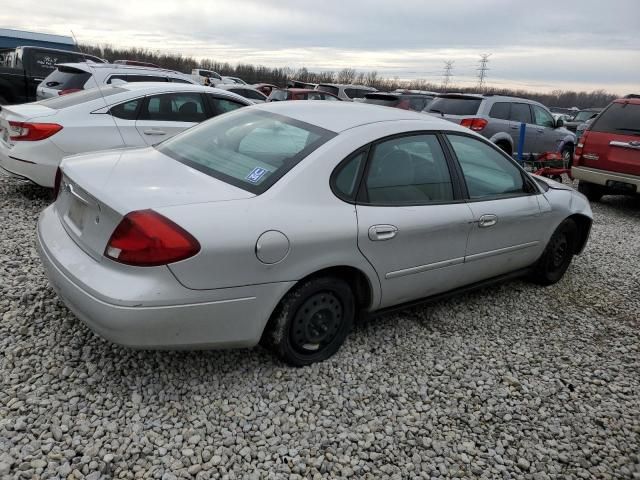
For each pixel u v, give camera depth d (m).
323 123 3.34
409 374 3.28
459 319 4.11
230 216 2.62
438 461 2.60
